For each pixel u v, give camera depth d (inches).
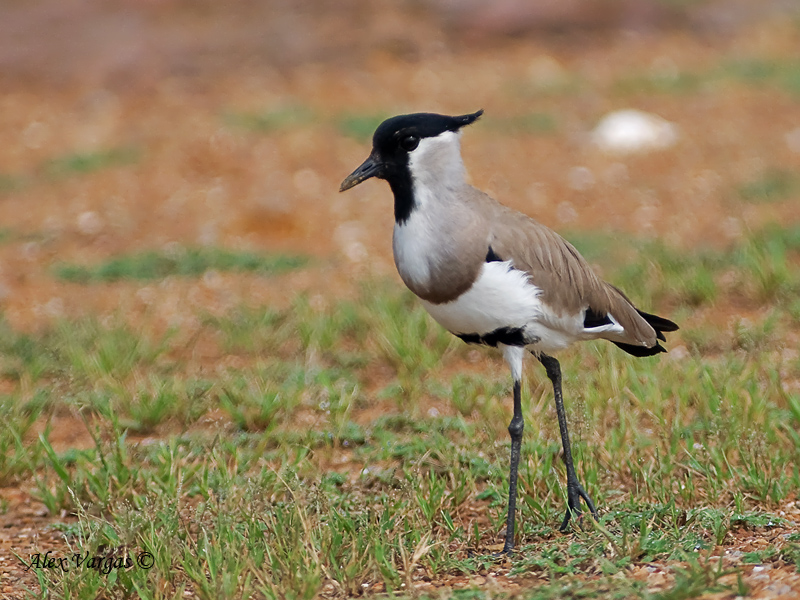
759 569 266.5
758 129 866.8
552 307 318.0
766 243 598.5
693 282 550.0
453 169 314.2
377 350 501.0
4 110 977.5
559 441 385.1
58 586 293.6
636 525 310.7
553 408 408.5
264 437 407.5
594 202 739.4
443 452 385.4
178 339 541.0
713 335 493.0
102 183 799.1
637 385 416.8
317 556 289.6
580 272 327.6
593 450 368.2
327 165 822.5
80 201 767.1
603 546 291.9
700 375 435.5
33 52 1093.1
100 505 360.5
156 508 331.9
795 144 828.0
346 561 294.0
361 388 471.8
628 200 738.2
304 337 518.3
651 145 840.3
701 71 1026.1
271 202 750.5
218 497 343.0
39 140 903.1
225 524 306.7
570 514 319.3
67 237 708.0
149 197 771.4
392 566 287.6
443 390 455.5
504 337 317.1
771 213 685.3
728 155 813.2
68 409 456.1
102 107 978.1
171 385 458.0
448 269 309.3
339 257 661.3
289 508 326.3
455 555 306.8
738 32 1141.7
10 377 493.4
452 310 315.6
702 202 722.8
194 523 340.5
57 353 497.4
